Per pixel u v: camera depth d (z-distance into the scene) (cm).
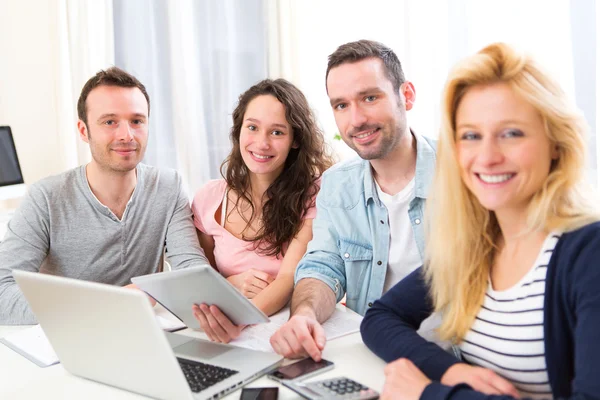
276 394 103
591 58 254
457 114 104
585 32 255
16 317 157
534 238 103
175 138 349
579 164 98
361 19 352
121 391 111
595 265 90
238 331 134
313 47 371
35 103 329
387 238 169
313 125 200
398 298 127
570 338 95
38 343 138
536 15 269
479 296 110
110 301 98
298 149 200
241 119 199
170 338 134
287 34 371
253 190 202
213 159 361
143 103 193
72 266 189
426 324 133
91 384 115
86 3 320
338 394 101
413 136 174
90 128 187
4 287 166
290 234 195
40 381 118
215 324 130
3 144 292
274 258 197
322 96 374
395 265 169
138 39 337
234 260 198
